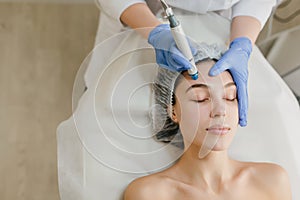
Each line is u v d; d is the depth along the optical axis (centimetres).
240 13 156
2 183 210
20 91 235
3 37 251
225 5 155
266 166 134
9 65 242
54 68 243
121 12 153
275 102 145
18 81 238
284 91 149
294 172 138
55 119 227
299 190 136
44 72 241
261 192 132
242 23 153
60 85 237
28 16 259
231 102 129
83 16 261
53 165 215
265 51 191
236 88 131
